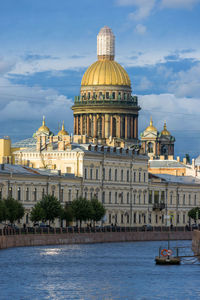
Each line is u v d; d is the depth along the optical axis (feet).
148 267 637.71
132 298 529.86
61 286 557.33
